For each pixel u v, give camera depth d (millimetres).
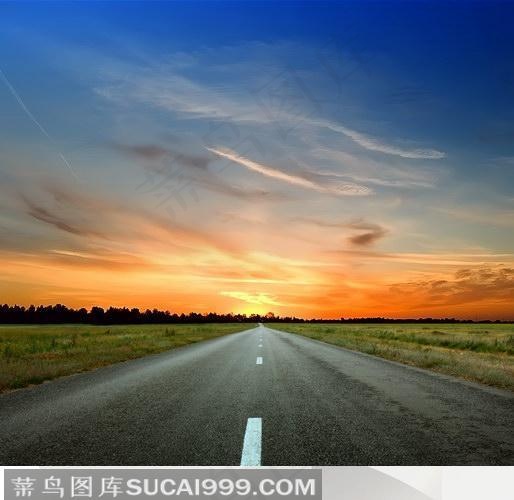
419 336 36469
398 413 6129
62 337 35094
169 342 24906
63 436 4898
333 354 16703
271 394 7664
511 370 11141
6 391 8141
